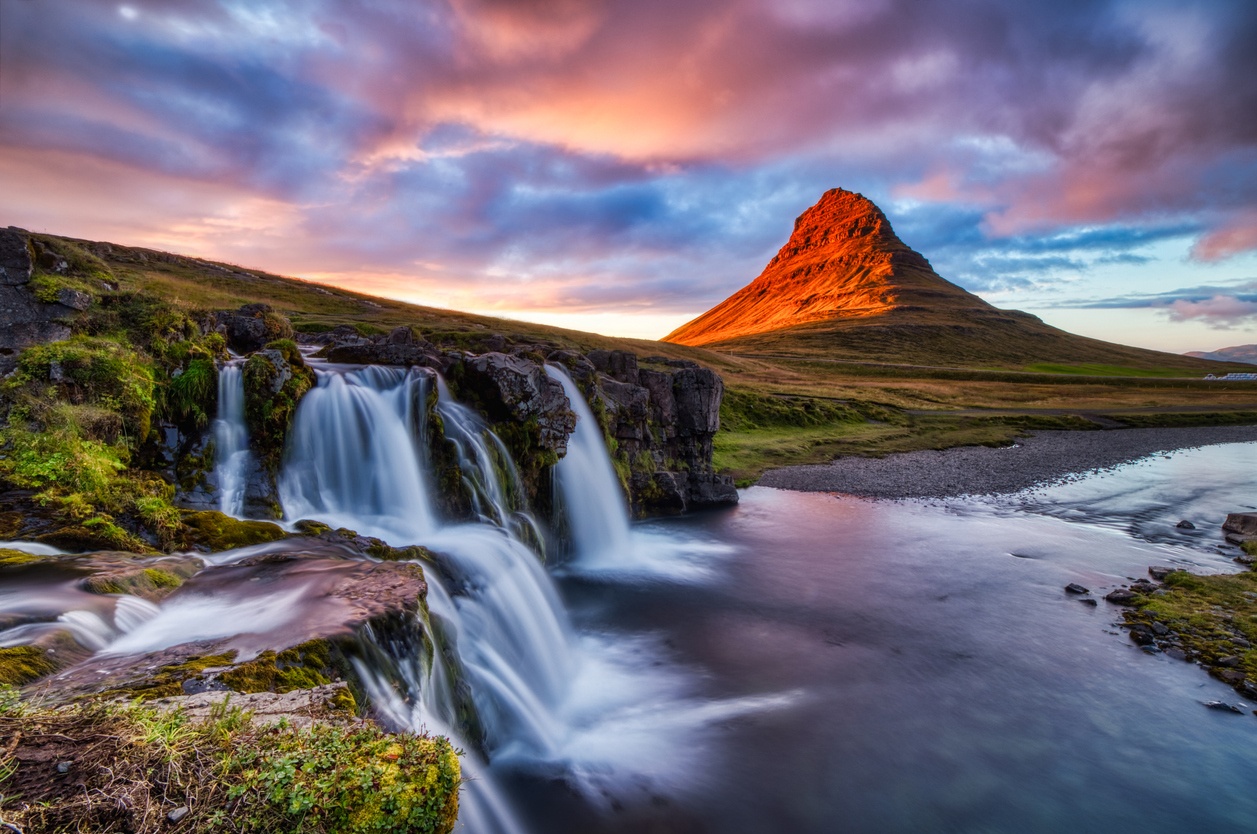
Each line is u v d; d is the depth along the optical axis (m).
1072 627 16.92
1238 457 50.69
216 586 9.20
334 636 7.50
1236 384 128.38
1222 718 12.55
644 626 17.58
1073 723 12.54
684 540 26.50
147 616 7.96
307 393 16.59
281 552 10.99
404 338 22.59
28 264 13.47
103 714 4.51
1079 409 88.06
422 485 18.09
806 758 11.55
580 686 14.27
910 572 22.05
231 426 14.81
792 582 21.16
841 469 43.50
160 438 13.84
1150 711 12.84
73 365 12.66
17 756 3.95
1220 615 16.81
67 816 3.56
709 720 12.80
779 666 15.13
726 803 10.36
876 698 13.60
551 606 16.41
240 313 20.77
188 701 5.39
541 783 10.77
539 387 22.70
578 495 24.61
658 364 37.44
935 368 141.00
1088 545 25.17
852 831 9.82
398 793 4.16
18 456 10.95
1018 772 11.16
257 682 6.25
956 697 13.59
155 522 10.97
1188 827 9.93
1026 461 47.41
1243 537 25.48
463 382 21.75
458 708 10.30
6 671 5.73
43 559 8.71
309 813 3.90
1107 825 9.95
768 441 53.16
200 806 3.79
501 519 19.41
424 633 9.05
